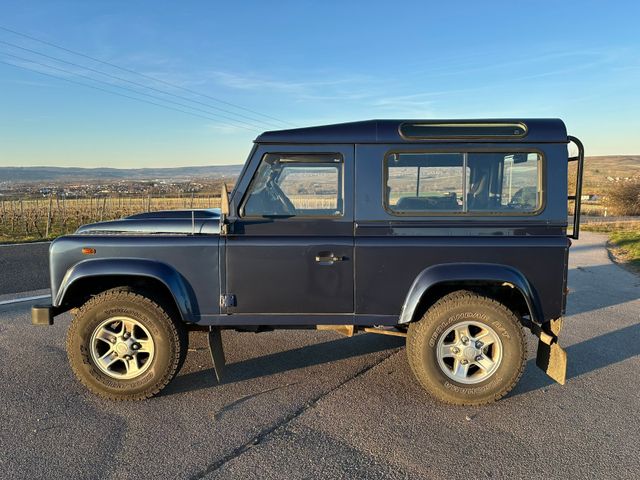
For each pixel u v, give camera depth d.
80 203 37.25
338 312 4.01
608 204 45.91
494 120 3.93
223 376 4.25
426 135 3.91
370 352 5.20
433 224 3.92
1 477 2.89
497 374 3.91
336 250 3.95
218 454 3.17
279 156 3.98
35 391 4.14
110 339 3.98
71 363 3.97
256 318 4.03
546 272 3.89
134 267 3.93
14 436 3.39
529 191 3.94
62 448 3.23
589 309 7.30
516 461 3.12
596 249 15.66
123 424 3.58
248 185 3.99
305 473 2.96
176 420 3.65
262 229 3.99
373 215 3.95
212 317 4.02
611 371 4.73
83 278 4.09
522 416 3.76
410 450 3.24
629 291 8.70
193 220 4.12
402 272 3.94
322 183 4.00
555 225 3.89
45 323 4.01
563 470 3.02
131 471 2.97
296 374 4.58
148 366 3.97
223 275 3.98
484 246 3.89
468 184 3.95
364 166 3.95
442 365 3.94
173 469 3.00
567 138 3.86
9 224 25.53
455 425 3.60
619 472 2.99
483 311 3.88
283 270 3.97
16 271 10.15
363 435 3.44
